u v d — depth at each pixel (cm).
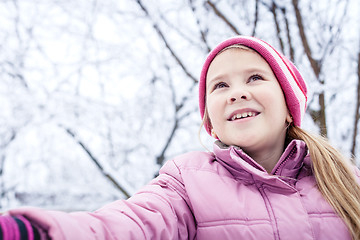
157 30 421
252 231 86
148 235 74
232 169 103
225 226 88
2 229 48
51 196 434
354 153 361
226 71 116
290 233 85
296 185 104
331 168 110
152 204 84
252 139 105
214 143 115
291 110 123
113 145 443
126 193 369
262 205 91
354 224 94
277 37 353
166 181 101
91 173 459
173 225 85
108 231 65
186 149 460
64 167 455
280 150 117
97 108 414
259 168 100
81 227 60
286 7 338
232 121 109
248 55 118
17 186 441
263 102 109
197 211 92
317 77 326
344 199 102
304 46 321
